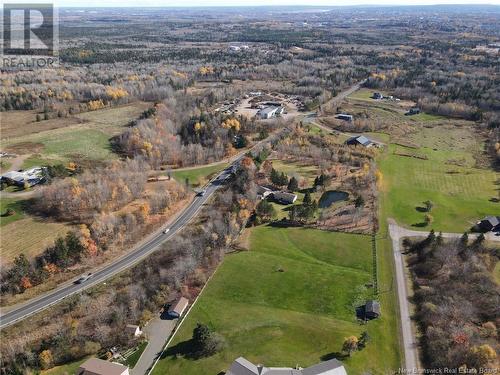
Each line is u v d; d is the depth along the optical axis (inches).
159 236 6033.5
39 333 4424.2
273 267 5423.2
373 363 4005.9
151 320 4554.6
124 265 5447.8
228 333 4365.2
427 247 5546.3
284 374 3690.9
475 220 6407.5
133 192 6801.2
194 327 4446.4
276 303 4813.0
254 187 6939.0
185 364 3998.5
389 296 4904.0
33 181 7244.1
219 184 7534.5
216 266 5428.2
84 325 4512.8
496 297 4628.4
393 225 6274.6
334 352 4111.7
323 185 7165.4
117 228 5930.1
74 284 5123.0
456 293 4771.2
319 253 5713.6
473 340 4109.3
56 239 5664.4
